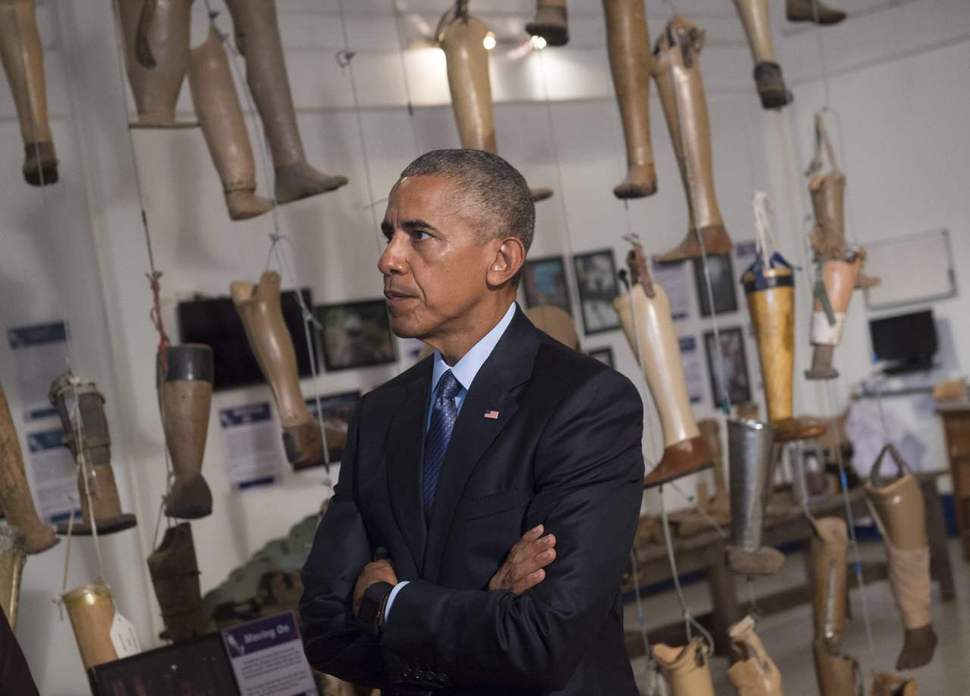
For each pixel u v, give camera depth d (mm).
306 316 2627
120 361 4371
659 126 6285
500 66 5375
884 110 6660
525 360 1479
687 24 2621
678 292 6340
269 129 2537
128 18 2482
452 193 1431
